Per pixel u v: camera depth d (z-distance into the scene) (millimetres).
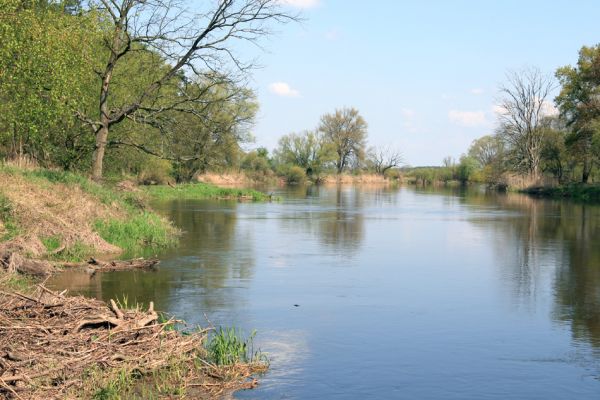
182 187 56719
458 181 119125
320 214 36625
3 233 16266
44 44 21906
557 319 11898
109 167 35688
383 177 122625
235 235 24844
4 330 8484
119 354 8266
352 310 12422
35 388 7176
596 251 21266
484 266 17984
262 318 11664
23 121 23109
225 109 46719
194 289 14023
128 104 29141
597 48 65875
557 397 8047
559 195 64938
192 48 27047
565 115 71500
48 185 21016
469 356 9641
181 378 8211
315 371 8859
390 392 8148
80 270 15672
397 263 18391
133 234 20656
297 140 109625
